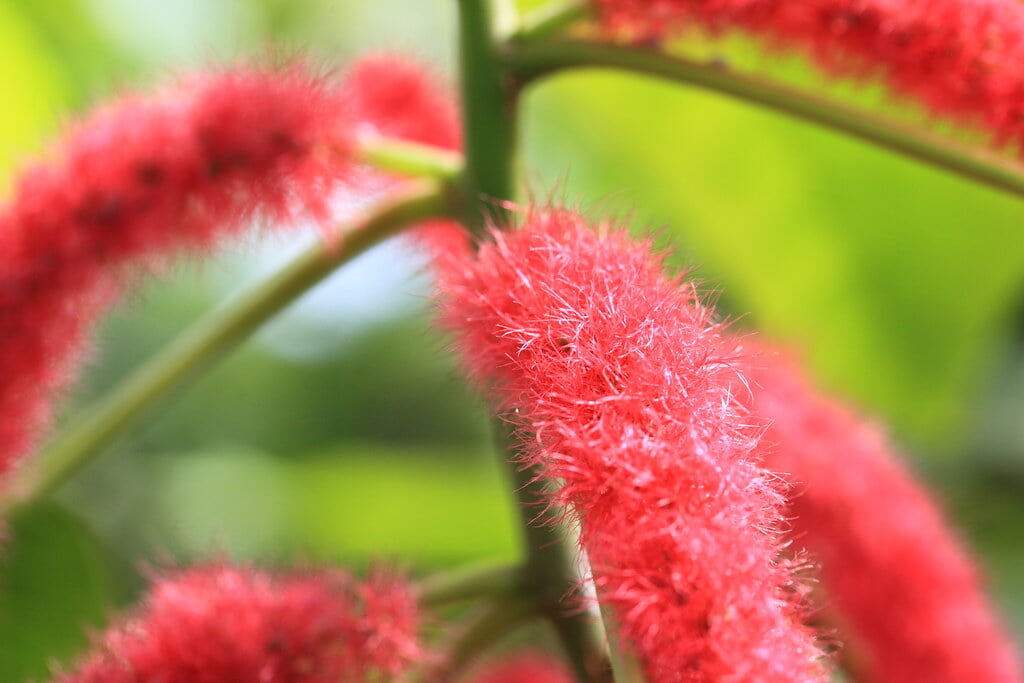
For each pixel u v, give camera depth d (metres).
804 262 0.55
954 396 0.55
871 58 0.41
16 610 0.46
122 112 0.44
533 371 0.37
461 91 0.42
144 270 0.44
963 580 0.45
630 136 0.56
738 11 0.41
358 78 0.47
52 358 0.44
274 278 0.44
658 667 0.36
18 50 0.52
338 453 0.65
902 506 0.45
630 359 0.37
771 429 0.45
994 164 0.41
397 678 0.41
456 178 0.43
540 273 0.37
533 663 0.46
